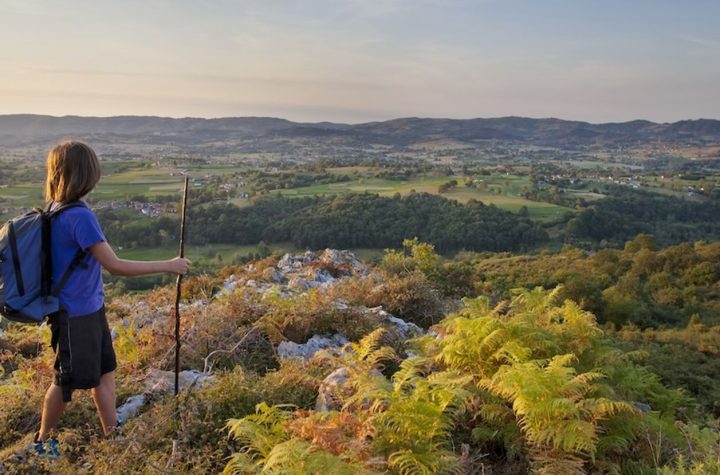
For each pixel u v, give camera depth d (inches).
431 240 2957.7
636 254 2229.3
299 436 133.0
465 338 185.9
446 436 156.4
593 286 1189.7
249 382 187.8
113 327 293.3
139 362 230.1
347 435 139.6
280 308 286.5
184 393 174.9
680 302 1617.9
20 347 281.0
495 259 2459.4
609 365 205.0
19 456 143.1
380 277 443.5
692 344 855.1
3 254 130.5
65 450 147.4
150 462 129.4
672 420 185.6
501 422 158.6
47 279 133.0
